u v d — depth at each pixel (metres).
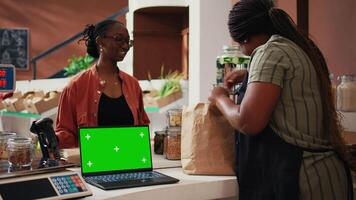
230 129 1.72
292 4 2.51
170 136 1.92
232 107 1.53
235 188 1.66
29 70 7.62
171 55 3.94
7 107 4.12
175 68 3.95
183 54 3.90
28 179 1.23
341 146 1.51
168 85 3.21
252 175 1.56
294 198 1.42
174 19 3.94
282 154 1.46
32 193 1.20
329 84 1.51
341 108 2.08
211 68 2.97
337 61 2.52
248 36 1.56
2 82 1.58
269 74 1.41
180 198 1.54
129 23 3.94
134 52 3.84
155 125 3.45
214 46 2.98
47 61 7.59
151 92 3.29
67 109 2.24
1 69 1.58
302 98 1.45
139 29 3.86
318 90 1.49
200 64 2.96
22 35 7.57
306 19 2.52
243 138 1.59
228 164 1.70
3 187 1.17
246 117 1.41
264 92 1.40
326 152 1.47
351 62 2.43
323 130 1.51
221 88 1.70
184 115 1.77
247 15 1.53
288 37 1.51
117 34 2.20
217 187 1.62
